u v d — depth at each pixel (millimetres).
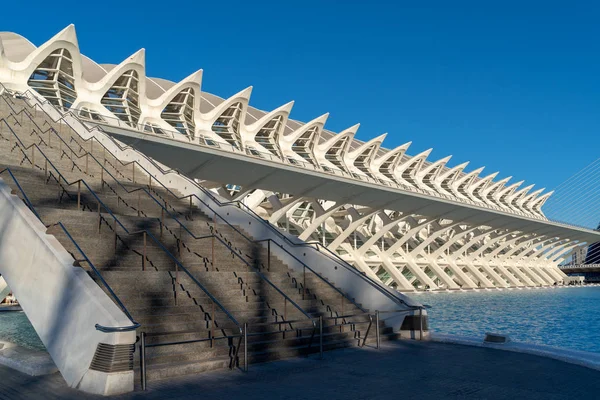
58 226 8828
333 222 51938
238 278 9344
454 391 5898
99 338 5941
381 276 52781
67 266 6766
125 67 33156
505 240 71438
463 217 51969
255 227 12336
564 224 65688
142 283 7953
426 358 7914
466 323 18266
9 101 17766
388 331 10055
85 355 6070
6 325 15094
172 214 12016
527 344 8953
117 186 12648
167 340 7109
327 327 8977
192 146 28672
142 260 8750
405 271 55688
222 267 9828
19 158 12523
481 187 68500
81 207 10523
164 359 6820
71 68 31516
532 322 18656
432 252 59312
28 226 7680
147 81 42531
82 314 6258
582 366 7328
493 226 58469
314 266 11758
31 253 7523
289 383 6281
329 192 39031
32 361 6910
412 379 6500
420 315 10023
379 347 8883
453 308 26297
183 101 37219
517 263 71938
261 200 41094
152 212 11633
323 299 10289
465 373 6848
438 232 53188
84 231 9094
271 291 9594
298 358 7871
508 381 6391
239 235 11883
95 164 13992
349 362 7594
